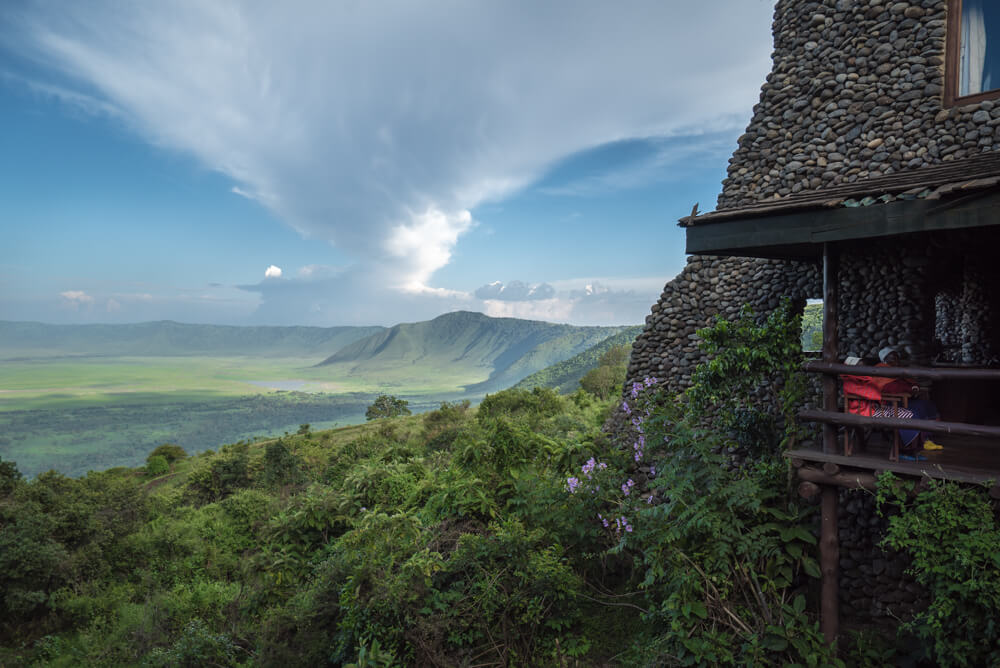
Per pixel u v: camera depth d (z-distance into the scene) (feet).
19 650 42.01
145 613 40.40
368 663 21.29
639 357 40.86
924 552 15.64
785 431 25.91
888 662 19.11
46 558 47.19
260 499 71.31
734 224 22.49
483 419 107.45
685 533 21.04
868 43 30.12
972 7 27.09
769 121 34.14
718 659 18.72
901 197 17.80
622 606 25.91
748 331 25.38
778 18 34.22
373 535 29.30
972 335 37.40
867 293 27.53
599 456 37.11
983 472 15.97
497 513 32.14
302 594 31.35
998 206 16.10
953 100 27.43
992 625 14.28
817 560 21.77
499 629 24.09
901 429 17.57
